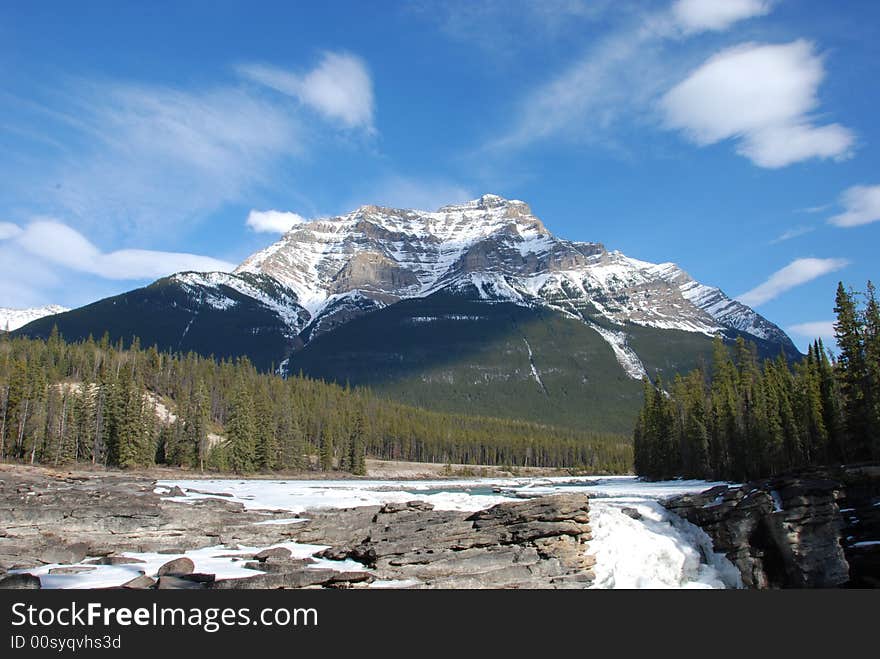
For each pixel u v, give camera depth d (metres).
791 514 42.56
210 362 198.50
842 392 76.75
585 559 38.72
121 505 47.56
